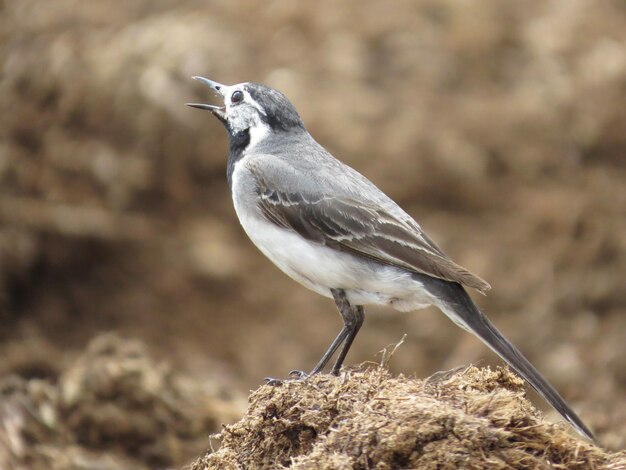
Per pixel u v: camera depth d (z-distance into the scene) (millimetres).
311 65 18016
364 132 17312
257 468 7281
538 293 15969
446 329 15234
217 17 18422
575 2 19656
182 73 17344
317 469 6570
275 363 15047
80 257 16141
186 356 15078
